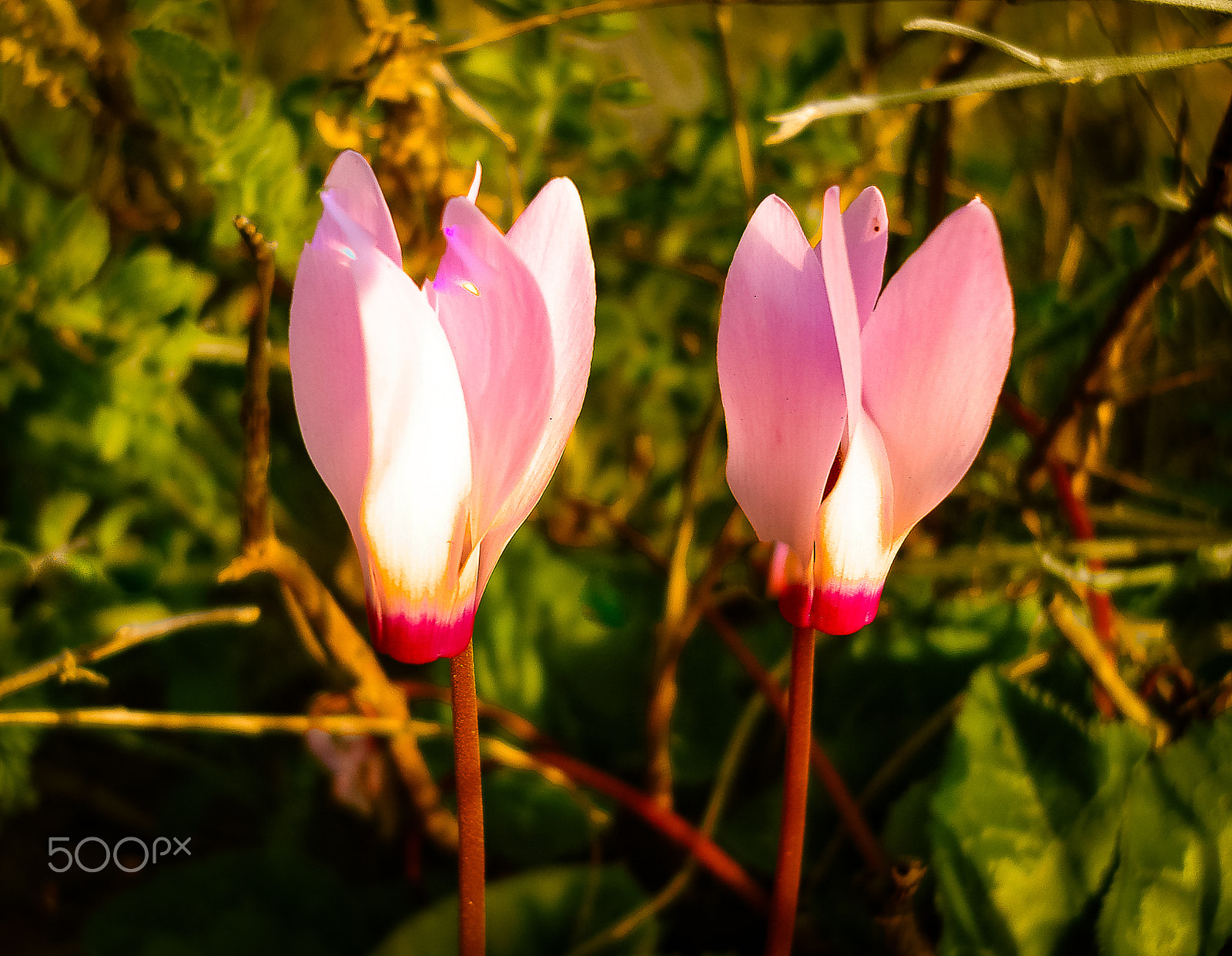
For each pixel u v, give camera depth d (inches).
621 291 12.5
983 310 6.0
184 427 11.0
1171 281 10.6
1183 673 8.9
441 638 6.0
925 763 9.5
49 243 8.5
